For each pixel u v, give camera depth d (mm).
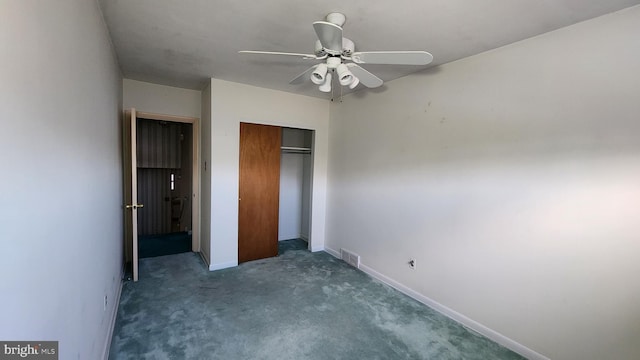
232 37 2260
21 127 739
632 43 1672
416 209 2947
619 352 1736
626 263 1705
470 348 2199
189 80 3447
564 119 1930
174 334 2240
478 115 2406
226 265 3645
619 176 1723
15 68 707
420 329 2422
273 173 4008
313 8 1805
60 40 1067
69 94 1175
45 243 900
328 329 2377
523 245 2141
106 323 2020
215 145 3449
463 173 2520
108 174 2211
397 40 2217
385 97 3311
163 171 5504
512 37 2098
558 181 1962
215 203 3510
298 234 5152
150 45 2428
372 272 3494
